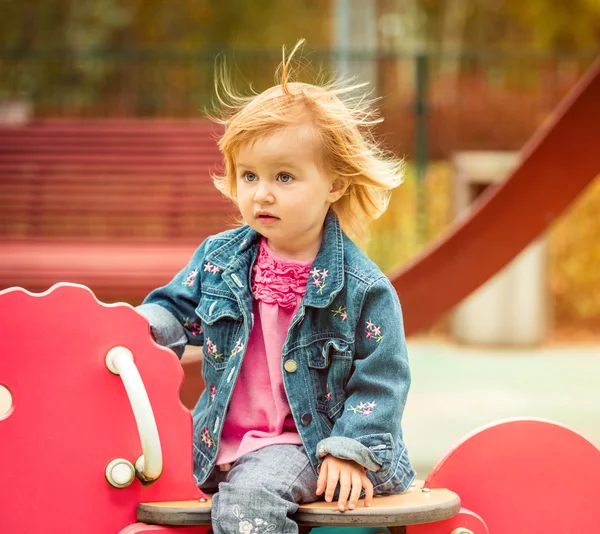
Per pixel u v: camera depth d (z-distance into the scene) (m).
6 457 1.53
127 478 1.55
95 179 4.16
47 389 1.55
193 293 1.76
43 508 1.54
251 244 1.77
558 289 7.02
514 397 4.42
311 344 1.68
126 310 1.59
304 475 1.60
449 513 1.58
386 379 1.65
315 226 1.73
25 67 8.27
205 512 1.53
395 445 1.66
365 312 1.68
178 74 7.65
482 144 6.66
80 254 3.45
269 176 1.66
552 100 6.71
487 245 3.26
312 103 1.69
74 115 7.35
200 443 1.70
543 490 1.74
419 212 5.76
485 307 6.04
